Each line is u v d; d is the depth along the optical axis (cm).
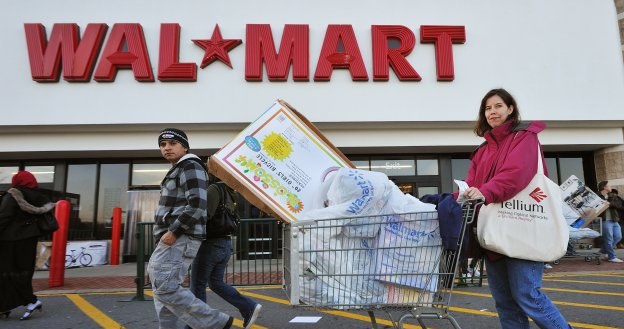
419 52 1134
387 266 260
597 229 988
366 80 1104
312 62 1109
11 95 1050
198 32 1105
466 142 1151
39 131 1075
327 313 492
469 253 259
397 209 267
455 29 1136
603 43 1180
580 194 938
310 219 265
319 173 321
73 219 1192
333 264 261
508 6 1173
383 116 1102
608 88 1161
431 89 1119
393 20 1143
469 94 1126
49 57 1048
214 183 381
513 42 1159
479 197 228
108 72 1055
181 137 340
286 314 488
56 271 740
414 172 1271
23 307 551
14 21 1073
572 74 1161
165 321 314
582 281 696
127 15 1096
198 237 314
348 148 1162
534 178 239
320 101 1097
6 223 470
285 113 338
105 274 915
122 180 1236
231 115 1077
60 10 1084
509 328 261
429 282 254
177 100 1075
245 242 742
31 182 504
